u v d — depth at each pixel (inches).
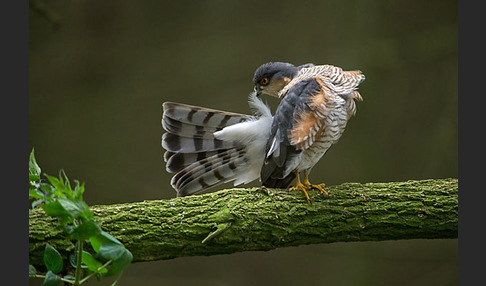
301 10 501.7
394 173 462.3
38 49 483.5
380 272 447.2
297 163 257.6
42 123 471.8
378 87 476.4
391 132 469.1
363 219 236.7
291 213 234.2
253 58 494.9
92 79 486.6
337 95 260.1
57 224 216.5
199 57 496.1
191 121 296.0
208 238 224.7
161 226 225.3
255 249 233.9
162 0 501.7
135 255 224.4
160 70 493.0
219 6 504.1
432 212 237.5
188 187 293.0
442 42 479.5
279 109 262.1
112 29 494.6
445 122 465.7
